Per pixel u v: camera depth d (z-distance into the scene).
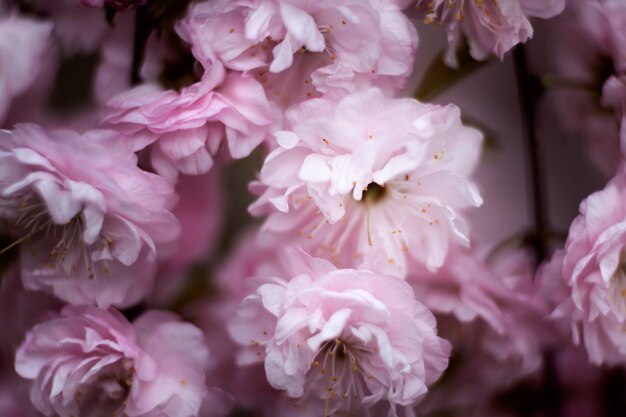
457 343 0.38
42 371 0.37
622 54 0.38
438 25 0.38
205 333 0.38
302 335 0.36
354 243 0.37
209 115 0.36
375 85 0.37
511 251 0.39
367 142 0.36
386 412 0.37
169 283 0.38
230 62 0.37
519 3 0.38
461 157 0.36
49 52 0.38
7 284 0.38
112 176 0.36
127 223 0.36
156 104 0.36
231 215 0.38
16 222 0.37
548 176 0.41
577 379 0.39
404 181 0.37
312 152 0.36
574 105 0.40
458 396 0.39
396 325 0.36
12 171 0.36
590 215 0.37
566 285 0.37
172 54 0.37
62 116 0.38
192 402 0.37
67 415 0.37
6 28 0.37
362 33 0.36
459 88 0.41
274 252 0.37
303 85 0.37
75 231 0.37
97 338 0.37
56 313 0.38
